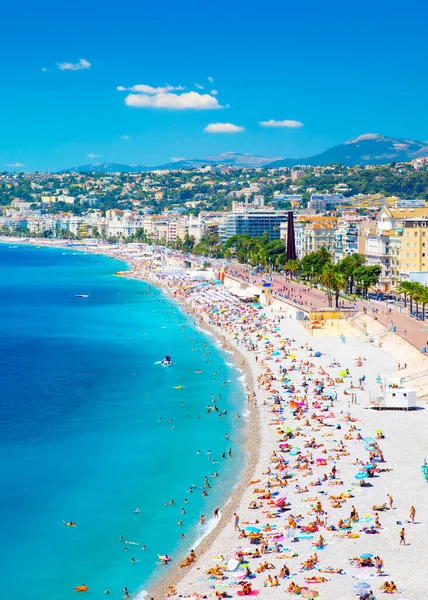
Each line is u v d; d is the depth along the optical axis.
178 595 96.25
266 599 92.75
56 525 118.88
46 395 197.88
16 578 103.44
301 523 113.94
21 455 150.00
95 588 100.94
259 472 136.88
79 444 156.62
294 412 173.38
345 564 100.44
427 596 91.44
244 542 109.75
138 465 144.00
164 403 188.00
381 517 114.12
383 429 157.12
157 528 117.25
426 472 129.00
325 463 137.75
